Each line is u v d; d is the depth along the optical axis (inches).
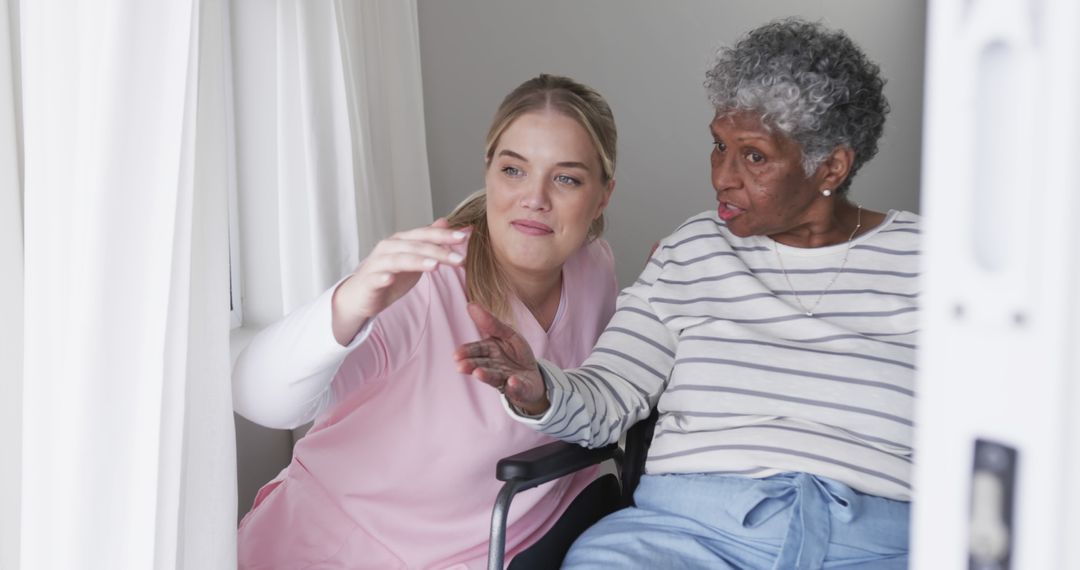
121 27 37.3
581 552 54.6
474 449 55.2
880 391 55.9
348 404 56.0
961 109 15.7
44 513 40.1
